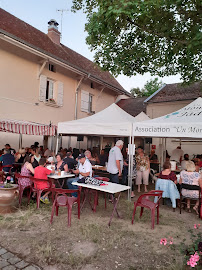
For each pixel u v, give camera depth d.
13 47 10.84
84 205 6.12
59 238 3.98
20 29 12.92
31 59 11.80
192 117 6.17
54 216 5.11
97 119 8.07
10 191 5.11
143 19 6.10
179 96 15.41
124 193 7.67
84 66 16.72
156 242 3.97
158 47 7.69
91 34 6.04
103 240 3.96
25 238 3.93
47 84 13.19
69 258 3.27
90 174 5.80
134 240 4.03
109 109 8.71
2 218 4.80
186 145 14.46
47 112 12.87
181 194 5.84
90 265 3.15
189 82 8.90
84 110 15.87
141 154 8.18
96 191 5.55
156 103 15.84
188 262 2.52
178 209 6.20
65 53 15.77
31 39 12.67
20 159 8.41
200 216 5.41
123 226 4.70
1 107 10.35
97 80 15.84
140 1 4.66
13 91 10.88
